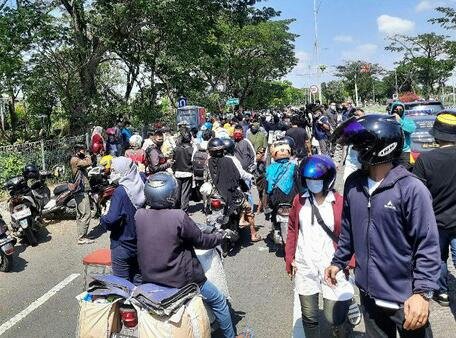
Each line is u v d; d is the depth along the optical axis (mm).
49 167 15078
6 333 5152
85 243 8531
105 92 25562
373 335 2910
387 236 2709
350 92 95062
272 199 6586
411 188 2641
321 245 3834
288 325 4918
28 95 19781
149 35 23000
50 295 6191
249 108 66938
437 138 4555
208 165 7254
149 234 3775
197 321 3451
